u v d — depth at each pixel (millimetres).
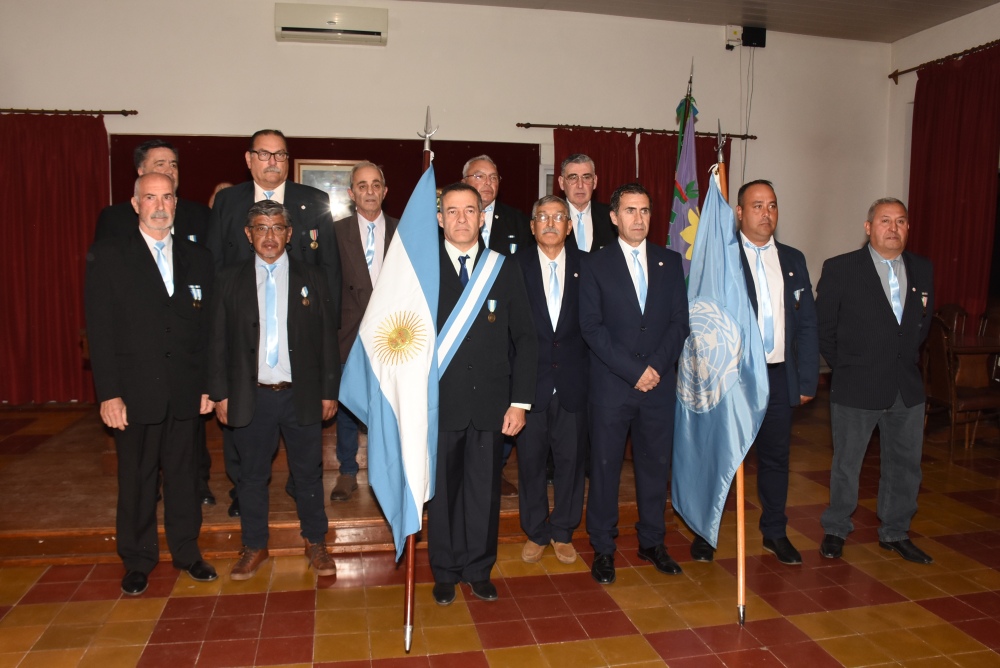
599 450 2982
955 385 4863
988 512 3895
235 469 3191
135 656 2418
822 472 4586
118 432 2799
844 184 7012
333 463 3961
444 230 2732
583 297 2930
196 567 2965
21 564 3078
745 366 2809
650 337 2898
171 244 2840
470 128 6242
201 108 5887
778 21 6477
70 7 5719
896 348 3154
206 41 5867
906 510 3281
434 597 2838
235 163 5945
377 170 3484
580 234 3615
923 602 2869
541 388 3012
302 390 2850
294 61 5973
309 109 6012
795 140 6875
